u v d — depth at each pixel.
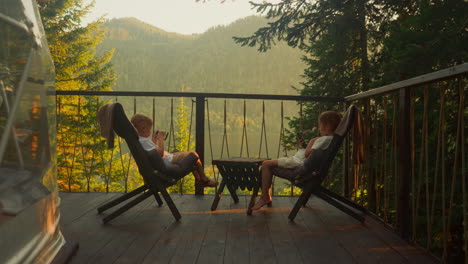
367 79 6.31
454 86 3.34
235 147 91.69
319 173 2.56
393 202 4.06
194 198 3.34
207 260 1.85
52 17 14.09
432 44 3.00
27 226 1.48
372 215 2.76
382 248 2.05
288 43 7.12
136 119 2.70
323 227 2.47
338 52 6.77
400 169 2.21
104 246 2.05
